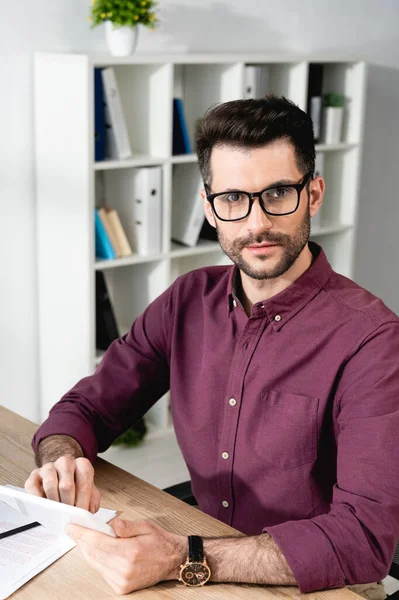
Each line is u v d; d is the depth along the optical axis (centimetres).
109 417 166
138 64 308
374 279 452
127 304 343
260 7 357
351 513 123
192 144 350
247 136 135
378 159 431
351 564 119
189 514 137
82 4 304
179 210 338
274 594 117
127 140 303
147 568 116
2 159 299
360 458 129
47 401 329
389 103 428
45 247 312
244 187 137
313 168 143
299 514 147
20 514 135
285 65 350
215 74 331
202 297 163
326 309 145
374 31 409
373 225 440
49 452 148
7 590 115
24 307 320
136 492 144
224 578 118
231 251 143
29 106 301
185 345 162
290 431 143
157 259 316
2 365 319
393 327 138
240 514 153
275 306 146
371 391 134
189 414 159
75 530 121
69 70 281
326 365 141
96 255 309
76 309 303
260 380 147
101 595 115
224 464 152
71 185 292
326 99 369
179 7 330
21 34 292
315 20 380
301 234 141
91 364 302
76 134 285
